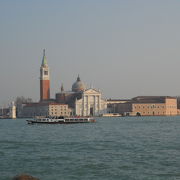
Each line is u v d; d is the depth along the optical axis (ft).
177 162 260.21
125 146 352.28
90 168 245.04
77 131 589.73
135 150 321.32
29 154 306.14
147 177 221.05
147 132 545.85
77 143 387.96
